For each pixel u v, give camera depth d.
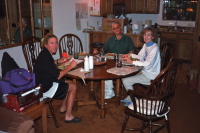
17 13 3.29
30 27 3.54
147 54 2.81
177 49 5.80
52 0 3.81
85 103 3.03
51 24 3.88
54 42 2.36
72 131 2.52
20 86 2.04
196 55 4.44
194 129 2.58
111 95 3.23
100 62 2.81
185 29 6.04
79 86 3.88
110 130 2.54
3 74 2.51
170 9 6.28
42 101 2.26
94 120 2.76
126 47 3.41
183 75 4.58
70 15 4.31
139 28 4.38
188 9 6.09
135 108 2.14
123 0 5.61
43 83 2.34
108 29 4.48
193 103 3.26
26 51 3.16
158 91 2.21
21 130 1.80
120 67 2.64
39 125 2.66
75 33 4.53
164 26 6.41
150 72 2.78
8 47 3.05
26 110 2.09
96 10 4.77
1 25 3.15
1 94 2.01
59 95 2.45
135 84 2.81
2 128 1.79
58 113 2.92
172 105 3.19
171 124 2.69
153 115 2.08
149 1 6.11
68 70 2.36
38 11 3.75
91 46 4.44
